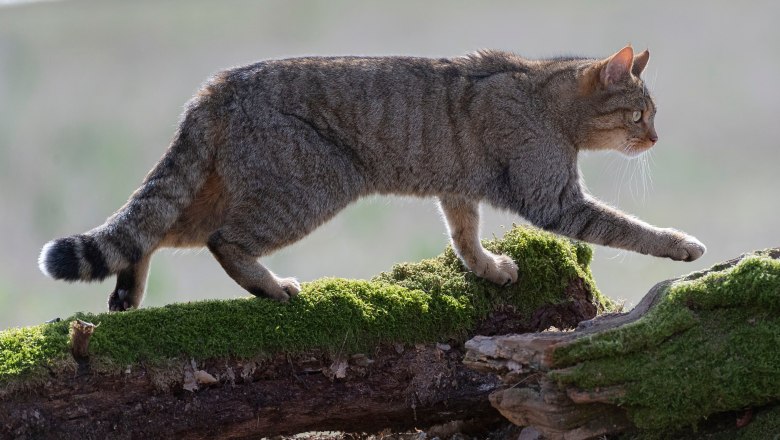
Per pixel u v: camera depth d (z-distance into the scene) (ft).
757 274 25.08
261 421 28.63
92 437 26.63
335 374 29.32
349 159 34.22
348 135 33.99
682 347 25.11
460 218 35.42
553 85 35.73
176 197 32.68
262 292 32.76
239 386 28.37
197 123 32.83
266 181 32.96
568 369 25.05
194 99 33.50
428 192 35.50
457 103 34.88
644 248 34.12
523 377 25.95
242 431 28.55
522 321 32.37
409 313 30.58
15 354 26.40
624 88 36.14
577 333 26.13
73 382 26.55
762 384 24.58
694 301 25.64
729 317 25.32
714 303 25.44
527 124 35.12
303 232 33.91
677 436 25.84
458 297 31.71
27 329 27.58
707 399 24.89
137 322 28.14
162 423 27.48
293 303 29.86
